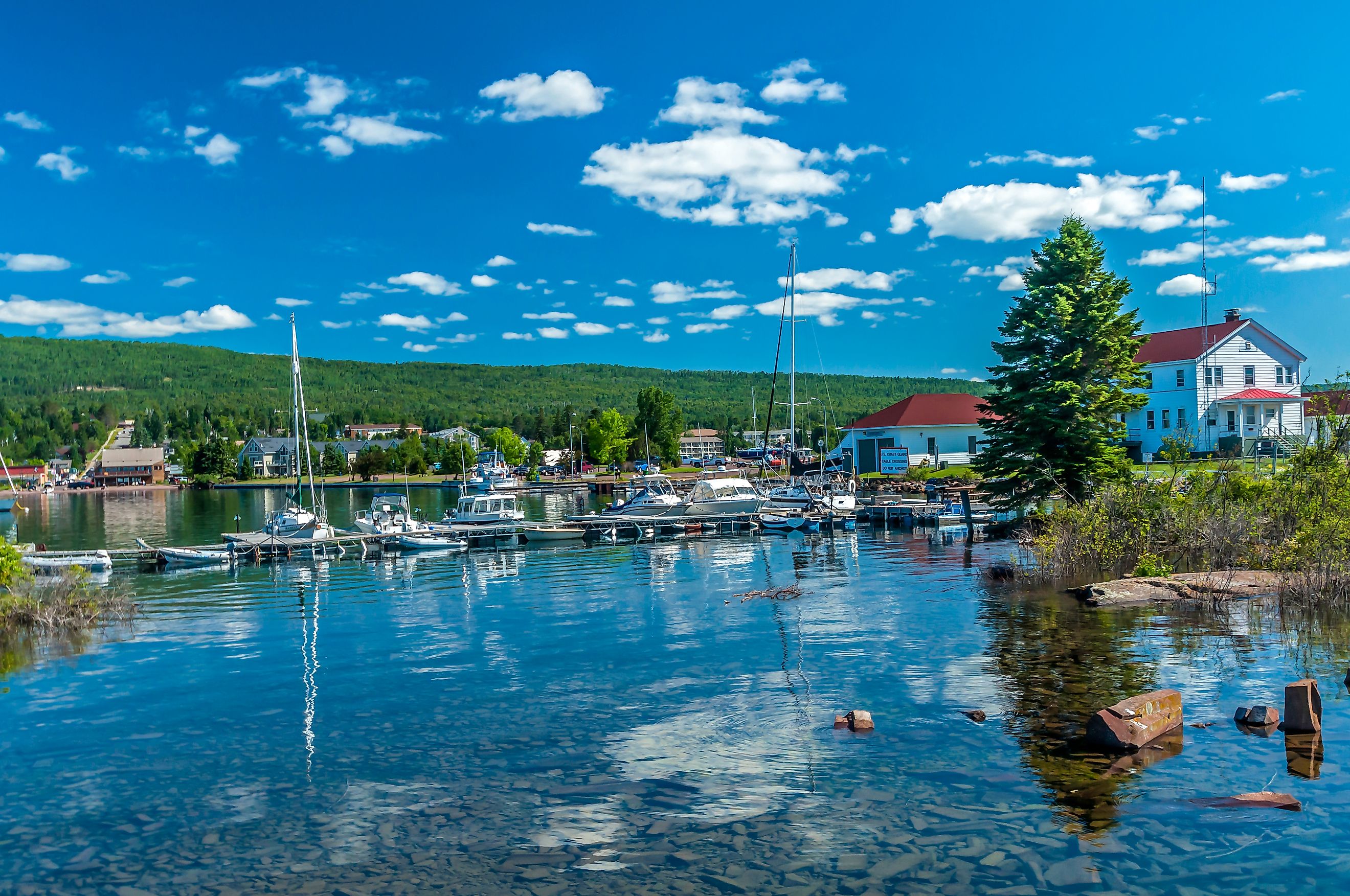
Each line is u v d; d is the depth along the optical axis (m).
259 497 109.94
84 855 8.63
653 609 21.94
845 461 69.94
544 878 7.82
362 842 8.73
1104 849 7.89
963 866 7.71
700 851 8.23
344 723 12.80
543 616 21.50
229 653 18.20
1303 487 21.84
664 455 138.38
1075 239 33.16
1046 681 13.26
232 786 10.40
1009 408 33.69
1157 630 16.28
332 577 31.66
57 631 21.02
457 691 14.42
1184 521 23.09
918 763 10.18
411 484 129.88
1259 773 9.40
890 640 16.81
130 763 11.32
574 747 11.34
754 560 32.81
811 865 7.86
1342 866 7.46
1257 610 17.56
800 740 11.21
